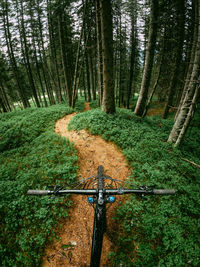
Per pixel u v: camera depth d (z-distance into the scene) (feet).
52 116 42.88
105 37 30.58
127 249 12.31
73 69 81.92
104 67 33.19
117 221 14.33
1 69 77.05
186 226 13.25
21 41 75.25
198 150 29.43
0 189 17.01
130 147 24.75
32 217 14.58
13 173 20.66
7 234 13.35
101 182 9.28
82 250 12.64
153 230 13.02
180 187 17.01
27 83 102.99
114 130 28.32
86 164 22.13
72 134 30.96
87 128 30.68
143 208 15.02
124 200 16.21
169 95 49.73
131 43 73.31
